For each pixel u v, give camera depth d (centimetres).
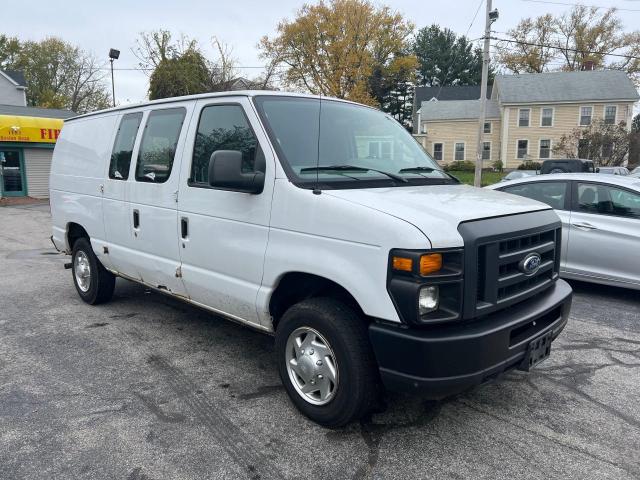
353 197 315
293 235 334
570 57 5581
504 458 309
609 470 299
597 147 3303
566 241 663
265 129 359
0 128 2156
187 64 3394
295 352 348
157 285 475
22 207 2011
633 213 625
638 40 5284
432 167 425
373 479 289
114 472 294
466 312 285
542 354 334
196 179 411
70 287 712
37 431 336
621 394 393
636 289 623
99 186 536
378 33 4662
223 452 313
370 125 425
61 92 5544
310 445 321
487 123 4422
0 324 550
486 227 296
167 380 412
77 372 427
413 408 367
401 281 279
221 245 386
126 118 511
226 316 408
